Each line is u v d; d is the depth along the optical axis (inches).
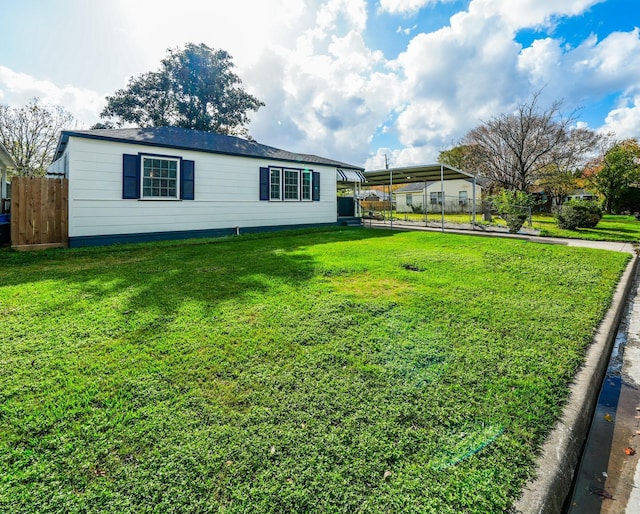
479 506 60.7
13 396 89.5
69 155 350.6
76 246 348.8
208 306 160.9
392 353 116.4
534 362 113.1
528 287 204.8
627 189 1193.4
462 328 140.2
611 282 222.4
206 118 975.0
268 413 84.1
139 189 384.5
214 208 449.7
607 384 119.8
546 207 1233.4
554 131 885.2
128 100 930.7
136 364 106.7
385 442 75.3
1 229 366.0
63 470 66.4
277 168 514.9
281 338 126.6
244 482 64.5
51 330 131.5
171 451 71.5
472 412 86.5
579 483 75.7
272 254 303.4
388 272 234.7
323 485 64.2
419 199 1423.5
